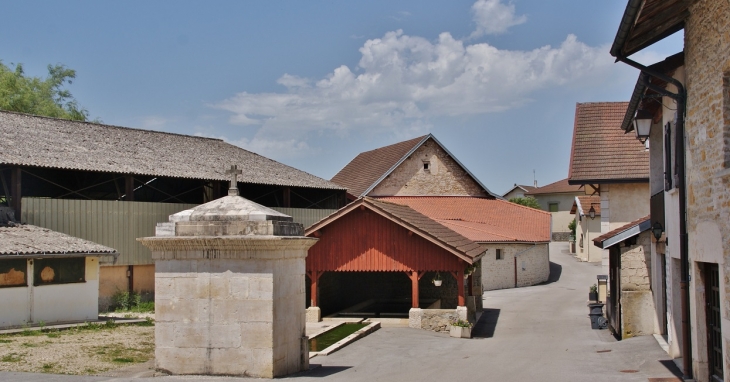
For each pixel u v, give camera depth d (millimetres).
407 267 19266
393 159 40469
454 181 40406
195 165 28281
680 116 9938
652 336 14641
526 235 33656
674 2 8859
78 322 17531
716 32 8227
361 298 24156
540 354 14000
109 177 27844
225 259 9016
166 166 26625
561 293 28891
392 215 19094
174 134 32031
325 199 34719
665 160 11938
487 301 26562
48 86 43500
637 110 12859
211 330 9000
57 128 26547
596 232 40500
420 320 18891
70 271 17797
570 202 60656
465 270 18828
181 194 28094
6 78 40469
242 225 9031
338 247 19875
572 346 15258
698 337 9500
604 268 22625
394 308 22750
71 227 22703
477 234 31172
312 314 19578
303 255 10062
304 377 9344
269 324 8875
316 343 15680
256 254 8922
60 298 17438
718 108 8242
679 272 11500
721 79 8078
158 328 9148
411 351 14508
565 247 52062
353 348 14781
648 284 15047
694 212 9492
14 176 21438
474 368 11969
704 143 8891
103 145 26547
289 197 31344
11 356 10844
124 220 24266
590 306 21297
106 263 23422
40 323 16297
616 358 12758
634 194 20625
